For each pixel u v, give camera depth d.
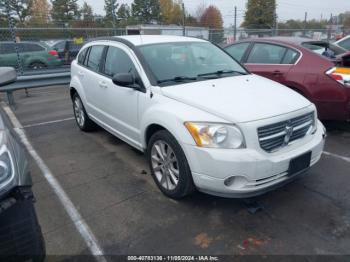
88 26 18.75
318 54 5.13
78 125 5.85
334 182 3.68
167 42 4.23
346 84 4.66
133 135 3.95
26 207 2.05
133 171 4.09
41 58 13.55
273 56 5.63
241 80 3.81
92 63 4.99
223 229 2.90
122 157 4.55
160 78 3.62
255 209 3.14
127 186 3.71
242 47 6.22
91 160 4.47
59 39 13.71
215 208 3.21
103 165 4.29
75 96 5.68
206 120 2.85
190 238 2.79
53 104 8.20
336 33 19.56
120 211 3.21
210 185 2.85
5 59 12.98
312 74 4.98
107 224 3.02
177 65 3.89
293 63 5.29
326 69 4.87
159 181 3.49
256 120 2.80
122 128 4.19
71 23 18.33
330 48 5.86
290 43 5.48
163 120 3.15
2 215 1.96
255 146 2.77
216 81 3.69
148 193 3.53
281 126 2.95
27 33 12.76
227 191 2.82
